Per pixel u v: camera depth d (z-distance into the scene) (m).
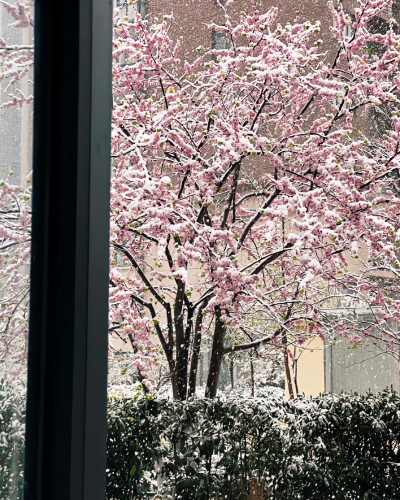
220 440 2.84
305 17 4.37
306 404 3.09
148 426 2.81
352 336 3.54
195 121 3.42
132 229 2.96
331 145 3.30
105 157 0.61
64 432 0.58
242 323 3.40
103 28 0.61
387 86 3.42
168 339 3.38
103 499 0.61
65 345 0.58
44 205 0.60
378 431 2.96
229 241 3.01
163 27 3.30
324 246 3.21
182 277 2.78
